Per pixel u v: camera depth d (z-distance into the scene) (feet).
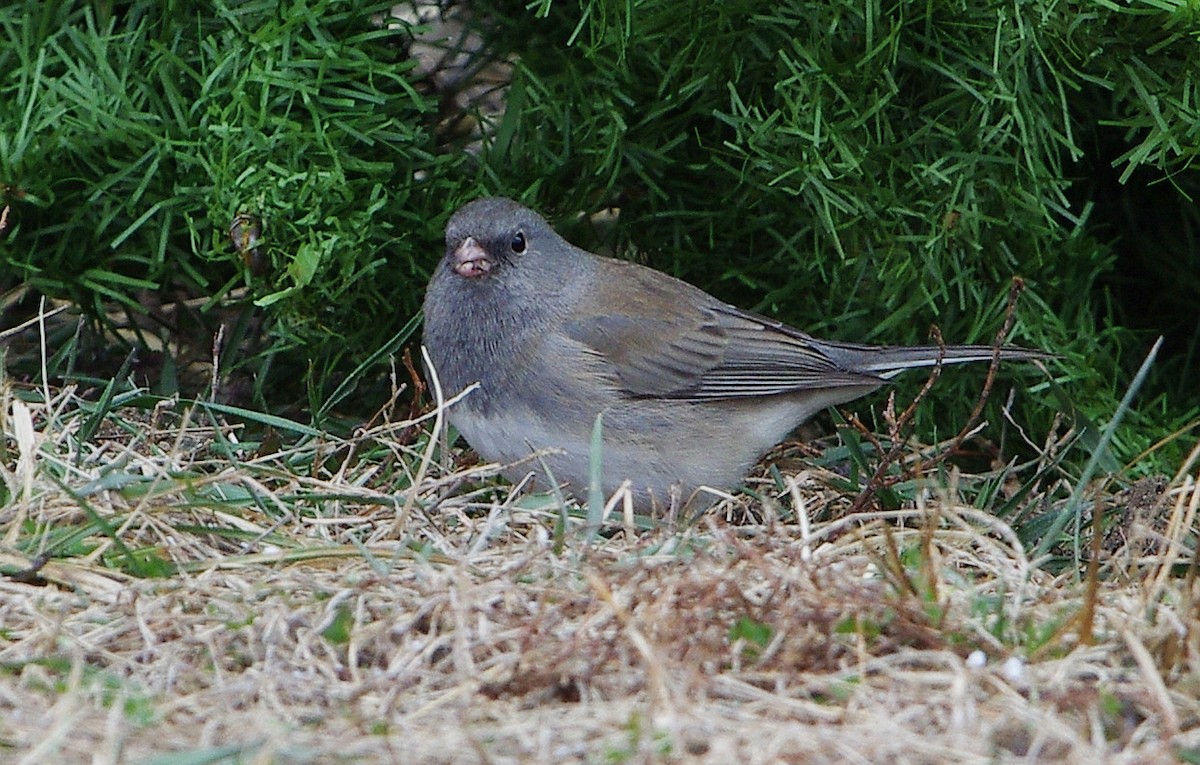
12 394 26.84
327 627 19.47
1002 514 27.25
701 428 27.43
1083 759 15.88
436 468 27.96
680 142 28.81
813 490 28.66
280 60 26.48
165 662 18.62
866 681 17.99
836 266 28.78
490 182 28.84
